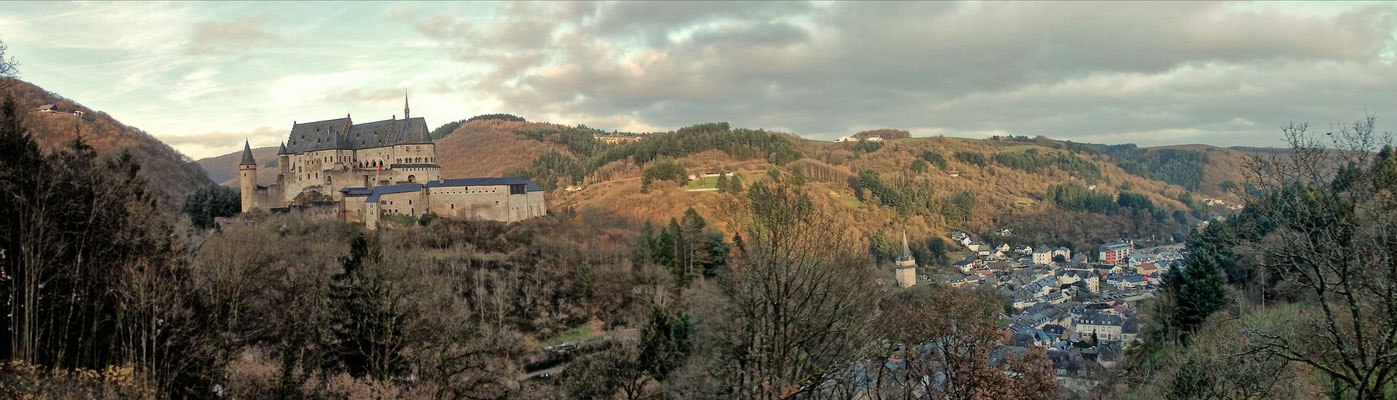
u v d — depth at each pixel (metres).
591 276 115.44
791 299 36.66
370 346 49.97
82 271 48.94
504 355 81.56
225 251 72.38
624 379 65.19
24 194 46.59
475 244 124.31
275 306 71.44
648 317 79.06
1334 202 26.17
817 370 36.47
